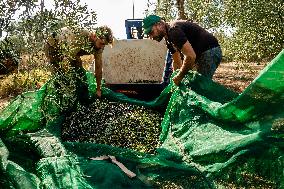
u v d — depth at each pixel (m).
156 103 6.34
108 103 6.43
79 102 6.12
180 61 6.18
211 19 10.22
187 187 4.23
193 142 4.87
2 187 3.80
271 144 4.11
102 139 5.47
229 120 4.61
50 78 4.95
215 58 5.66
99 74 6.36
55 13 4.05
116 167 4.38
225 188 4.14
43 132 5.18
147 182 4.34
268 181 4.04
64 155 4.41
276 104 4.10
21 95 5.14
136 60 8.02
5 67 3.99
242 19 8.66
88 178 4.11
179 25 5.48
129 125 5.79
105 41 5.61
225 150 4.34
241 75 13.46
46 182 3.88
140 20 10.20
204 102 4.93
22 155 4.74
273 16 8.18
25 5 3.84
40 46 4.17
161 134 5.50
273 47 8.15
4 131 5.26
